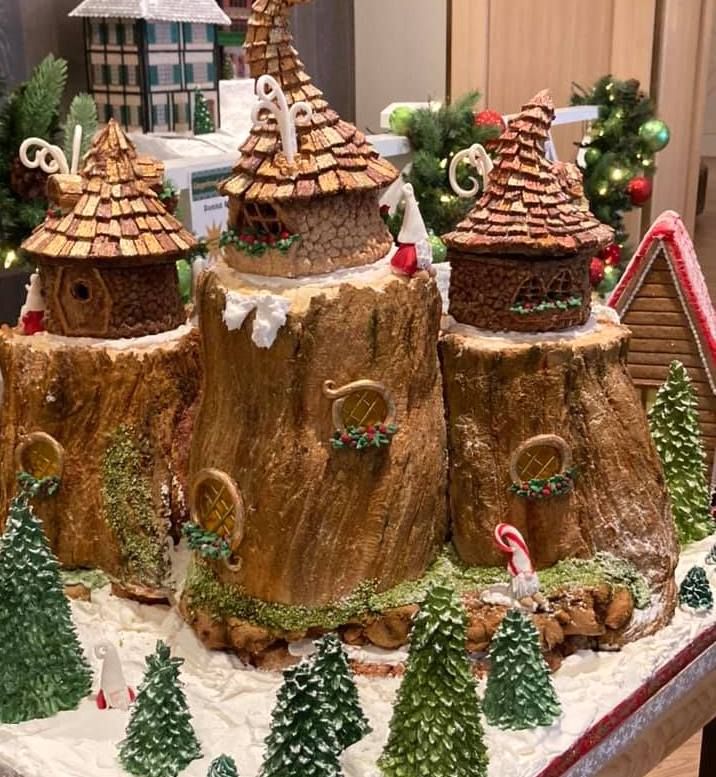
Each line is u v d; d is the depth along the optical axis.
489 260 1.54
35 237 1.65
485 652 1.51
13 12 2.47
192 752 1.33
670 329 2.08
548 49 3.66
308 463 1.44
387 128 2.79
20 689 1.42
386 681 1.49
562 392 1.52
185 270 1.98
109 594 1.70
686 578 1.70
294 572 1.47
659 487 1.62
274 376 1.42
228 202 1.51
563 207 1.53
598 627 1.53
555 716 1.40
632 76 3.60
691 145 3.83
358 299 1.42
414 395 1.50
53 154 1.74
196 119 2.38
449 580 1.55
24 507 1.44
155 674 1.32
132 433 1.66
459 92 3.54
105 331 1.67
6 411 1.71
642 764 1.53
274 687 1.47
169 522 1.69
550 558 1.57
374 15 3.57
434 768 1.27
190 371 1.69
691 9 3.62
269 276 1.46
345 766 1.31
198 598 1.56
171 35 2.33
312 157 1.42
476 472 1.55
